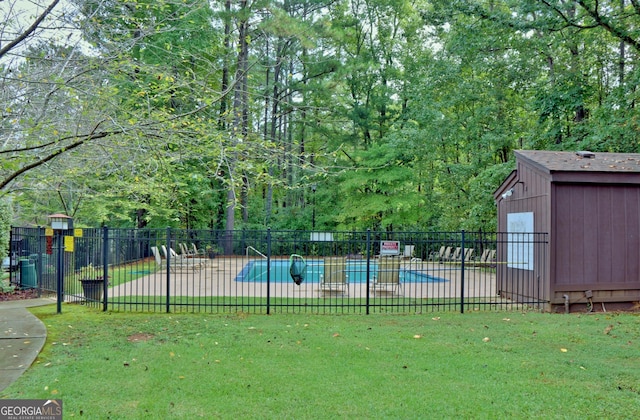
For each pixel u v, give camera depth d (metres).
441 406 3.76
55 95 4.54
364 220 22.45
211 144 4.66
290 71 23.55
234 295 9.78
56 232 8.63
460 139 17.98
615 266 8.45
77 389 4.09
